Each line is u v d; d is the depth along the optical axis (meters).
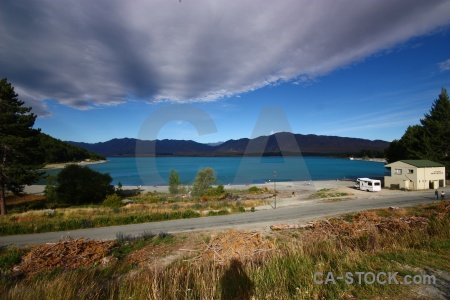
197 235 12.41
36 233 13.88
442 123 43.88
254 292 3.28
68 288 3.46
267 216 16.92
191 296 3.21
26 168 24.56
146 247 10.55
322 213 17.47
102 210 20.06
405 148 47.91
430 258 4.34
